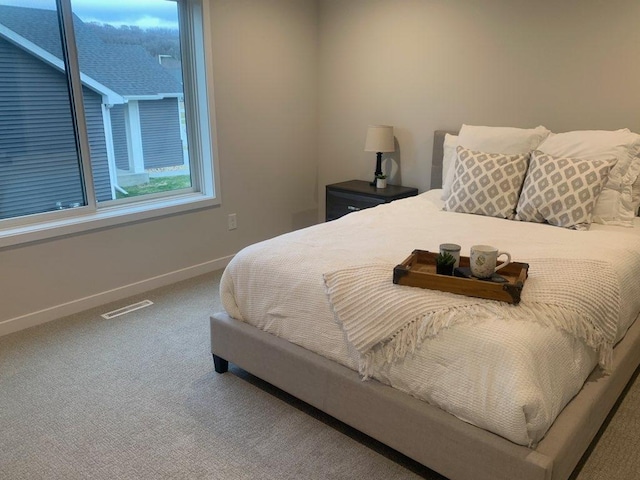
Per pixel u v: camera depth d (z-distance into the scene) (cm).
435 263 190
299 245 223
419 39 369
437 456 162
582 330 161
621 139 269
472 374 150
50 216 300
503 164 287
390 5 378
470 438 151
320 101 443
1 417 207
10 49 271
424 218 282
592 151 273
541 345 148
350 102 423
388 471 177
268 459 183
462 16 345
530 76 325
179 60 354
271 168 415
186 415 209
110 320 297
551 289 169
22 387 229
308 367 195
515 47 327
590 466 177
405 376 167
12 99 276
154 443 192
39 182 295
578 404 162
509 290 160
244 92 379
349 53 412
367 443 192
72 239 298
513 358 143
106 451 188
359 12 397
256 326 219
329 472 177
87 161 311
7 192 284
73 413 210
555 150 286
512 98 336
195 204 361
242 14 364
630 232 251
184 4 345
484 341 149
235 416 208
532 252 209
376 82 402
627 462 179
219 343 232
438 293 170
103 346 266
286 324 204
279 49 397
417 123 387
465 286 167
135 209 331
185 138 370
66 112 299
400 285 177
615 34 289
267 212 421
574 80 309
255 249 225
